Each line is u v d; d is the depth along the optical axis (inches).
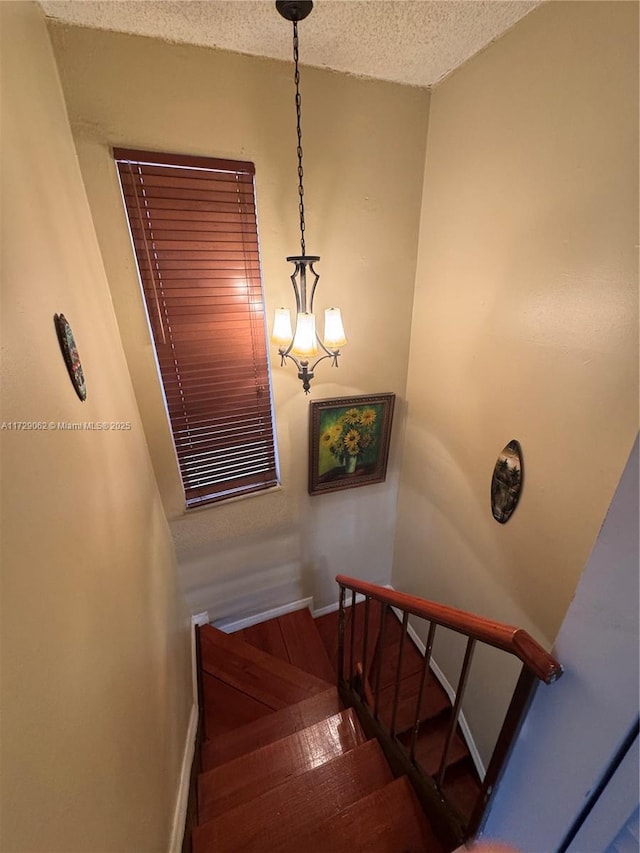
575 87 43.9
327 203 69.1
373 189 70.8
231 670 87.6
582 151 44.3
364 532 108.4
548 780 27.4
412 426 92.7
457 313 71.0
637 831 20.5
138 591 49.3
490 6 46.8
